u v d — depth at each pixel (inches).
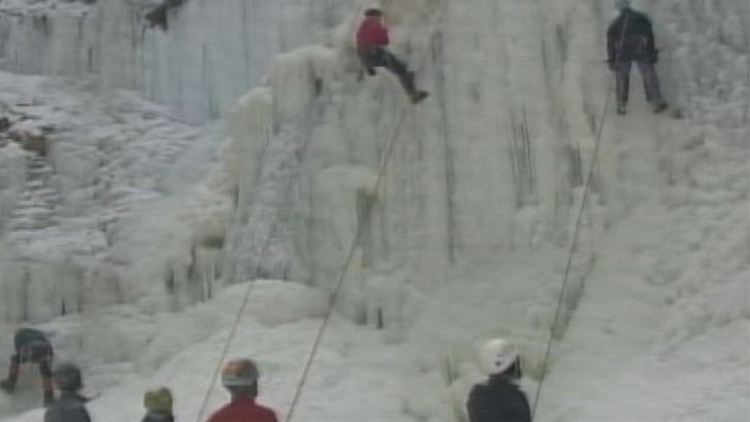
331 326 2233.0
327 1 2716.5
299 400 2027.6
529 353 2089.1
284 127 2502.5
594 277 2188.7
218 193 2502.5
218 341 2219.5
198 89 3085.6
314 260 2333.9
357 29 2536.9
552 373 2055.9
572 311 2153.1
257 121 2516.0
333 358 2127.2
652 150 2314.2
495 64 2409.0
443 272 2276.1
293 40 2731.3
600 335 2096.5
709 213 2217.0
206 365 2153.1
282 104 2518.5
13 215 2620.6
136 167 2787.9
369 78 2477.9
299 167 2429.9
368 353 2159.2
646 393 1918.1
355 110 2452.0
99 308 2429.9
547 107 2353.6
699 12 2513.5
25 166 2714.1
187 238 2417.6
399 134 2384.4
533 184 2305.6
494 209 2301.9
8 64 3206.2
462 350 2122.3
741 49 2482.8
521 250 2265.0
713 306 2076.8
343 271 2279.8
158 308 2377.0
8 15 3238.2
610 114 2359.7
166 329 2316.7
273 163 2461.9
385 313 2234.3
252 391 1584.6
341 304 2269.9
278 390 2053.4
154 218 2568.9
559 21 2433.6
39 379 2277.3
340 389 2054.6
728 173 2268.7
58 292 2433.6
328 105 2488.9
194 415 2014.0
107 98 3063.5
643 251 2193.7
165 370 2217.0
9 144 2758.4
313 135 2456.9
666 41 2466.8
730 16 2509.8
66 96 3058.6
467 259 2288.4
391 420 1996.8
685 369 1973.4
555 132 2327.8
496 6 2458.2
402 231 2309.3
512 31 2429.9
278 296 2253.9
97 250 2529.5
